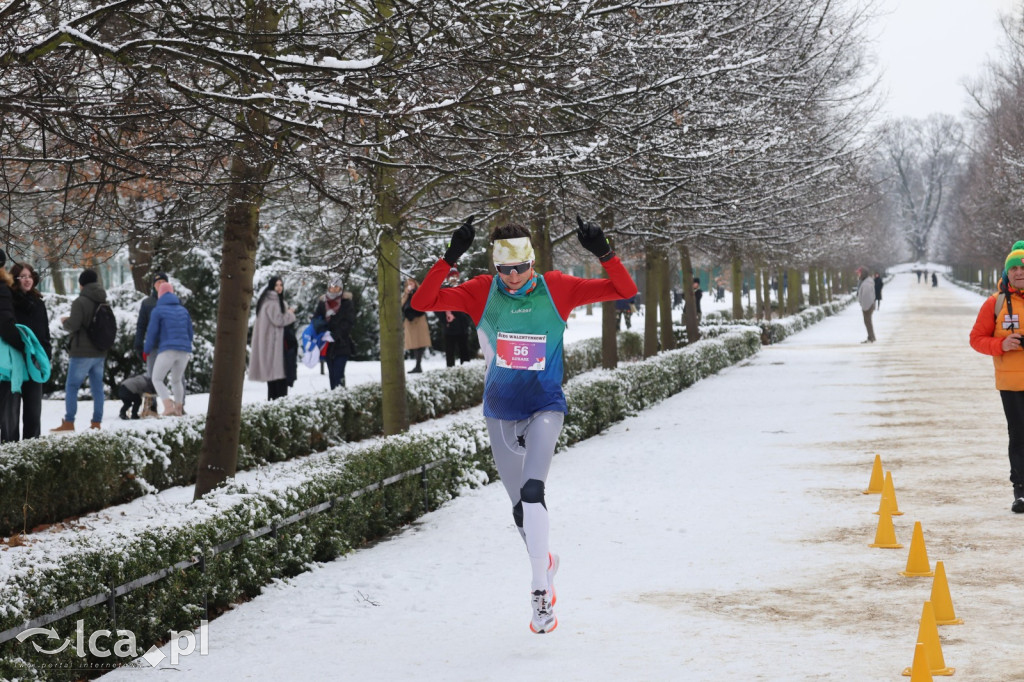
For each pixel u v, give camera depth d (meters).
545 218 13.44
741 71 11.75
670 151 10.89
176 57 6.74
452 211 13.93
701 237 20.11
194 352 19.52
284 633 5.82
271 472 8.16
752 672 4.68
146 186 8.69
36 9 6.87
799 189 17.94
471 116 9.10
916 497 8.81
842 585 6.17
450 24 6.83
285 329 15.58
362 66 6.68
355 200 8.51
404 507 8.80
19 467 8.62
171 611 5.86
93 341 13.01
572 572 6.82
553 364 5.56
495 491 10.03
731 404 16.73
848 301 67.50
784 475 10.13
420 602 6.27
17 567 5.06
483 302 5.62
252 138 6.76
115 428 10.17
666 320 24.02
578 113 9.69
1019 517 7.85
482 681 4.80
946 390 17.50
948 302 66.69
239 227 8.68
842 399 16.78
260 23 7.51
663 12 9.89
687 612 5.76
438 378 16.52
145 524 6.11
